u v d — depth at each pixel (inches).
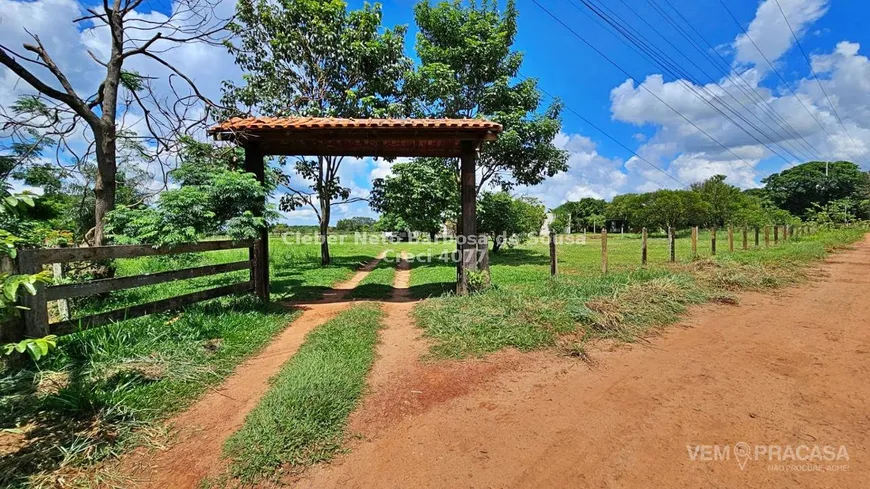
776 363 154.0
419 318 224.7
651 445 100.9
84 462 96.0
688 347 175.6
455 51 587.5
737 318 220.8
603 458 96.1
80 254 160.7
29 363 137.8
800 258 453.7
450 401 127.6
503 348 174.4
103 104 277.1
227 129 242.2
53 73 247.6
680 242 1043.9
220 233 232.7
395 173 608.4
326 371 141.3
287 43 542.0
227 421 116.0
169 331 177.2
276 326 211.6
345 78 597.6
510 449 100.9
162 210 210.4
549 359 163.2
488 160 626.2
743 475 88.5
